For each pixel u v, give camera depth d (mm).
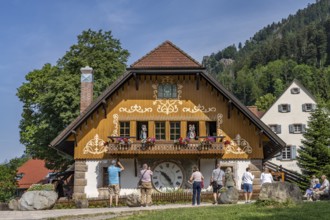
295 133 62156
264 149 32125
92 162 29016
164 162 28875
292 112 63000
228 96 28938
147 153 27938
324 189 25156
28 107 46875
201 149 28062
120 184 28641
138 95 29922
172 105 29812
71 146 31250
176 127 29656
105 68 43312
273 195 18094
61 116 39750
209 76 29234
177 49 30438
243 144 29234
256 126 28922
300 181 37344
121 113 29625
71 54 44656
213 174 22797
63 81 40750
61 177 36531
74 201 23719
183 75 30031
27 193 22609
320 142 50062
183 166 28859
